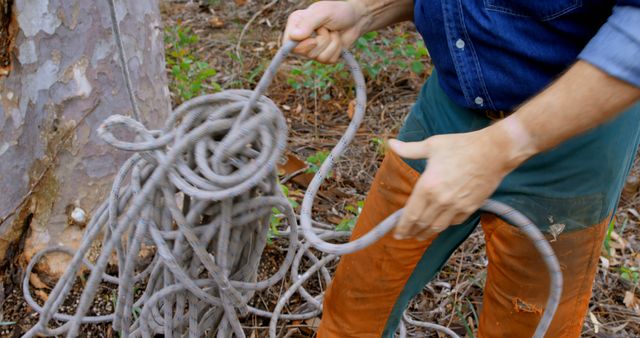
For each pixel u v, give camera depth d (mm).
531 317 1472
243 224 1407
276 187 1425
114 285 2076
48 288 2051
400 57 3641
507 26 1197
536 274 1409
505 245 1404
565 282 1446
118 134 2004
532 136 988
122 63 1582
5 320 1994
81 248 1498
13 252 2037
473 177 1021
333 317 1726
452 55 1290
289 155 2787
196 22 4055
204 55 3666
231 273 1536
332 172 2824
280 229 2441
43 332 1692
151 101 2145
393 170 1509
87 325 1995
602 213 1391
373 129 3166
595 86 938
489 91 1281
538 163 1305
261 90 1251
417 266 1622
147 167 1360
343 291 1661
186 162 1320
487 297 1555
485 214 1433
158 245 1351
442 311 2236
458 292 2314
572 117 964
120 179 1420
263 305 2182
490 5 1196
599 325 2240
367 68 3334
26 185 1982
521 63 1228
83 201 2035
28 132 1930
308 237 1175
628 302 2340
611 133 1286
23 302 2031
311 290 2266
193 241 1342
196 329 1535
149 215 1335
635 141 1390
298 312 2168
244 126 1258
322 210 2643
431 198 1022
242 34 3725
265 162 1266
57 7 1808
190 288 1412
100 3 1861
